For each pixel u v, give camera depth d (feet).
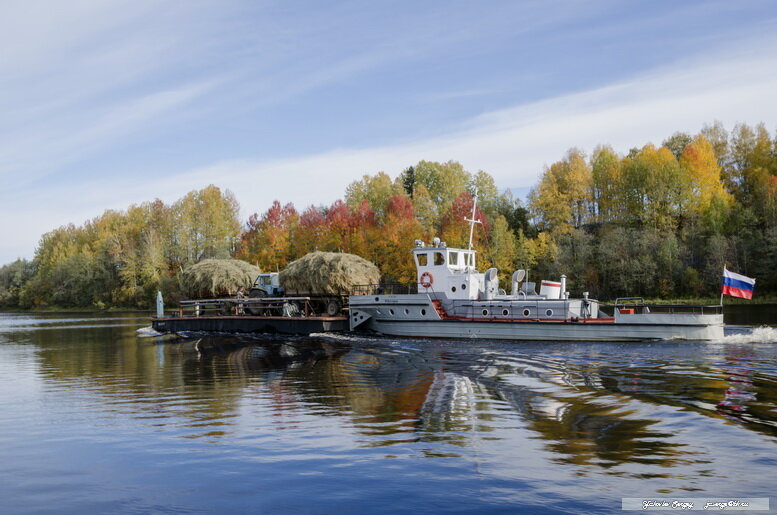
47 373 56.34
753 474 22.07
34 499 21.21
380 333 85.76
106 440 29.12
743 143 245.65
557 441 26.81
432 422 30.89
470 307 80.07
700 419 30.42
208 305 115.75
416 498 20.27
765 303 168.76
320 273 93.71
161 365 60.34
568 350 61.62
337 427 30.35
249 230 246.68
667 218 209.56
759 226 203.00
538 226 246.47
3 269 366.84
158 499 20.94
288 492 21.18
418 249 85.66
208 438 28.89
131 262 261.65
